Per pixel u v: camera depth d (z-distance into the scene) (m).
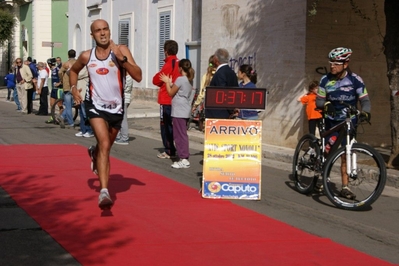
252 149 8.40
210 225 6.93
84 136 15.07
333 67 8.16
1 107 25.45
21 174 9.70
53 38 37.78
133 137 15.56
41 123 18.44
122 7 25.64
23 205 7.58
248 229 6.82
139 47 24.33
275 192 9.03
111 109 7.24
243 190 8.38
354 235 6.78
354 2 13.02
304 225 7.14
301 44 12.78
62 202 7.79
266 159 12.60
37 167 10.38
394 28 10.51
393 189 9.55
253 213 7.60
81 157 11.59
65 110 17.05
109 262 5.48
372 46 13.27
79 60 7.32
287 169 11.32
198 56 20.14
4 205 7.60
